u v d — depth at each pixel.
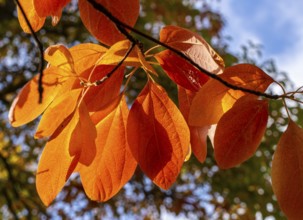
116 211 3.95
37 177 0.62
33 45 3.68
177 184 4.12
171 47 0.60
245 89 0.61
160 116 0.65
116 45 0.62
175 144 0.65
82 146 0.61
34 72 3.80
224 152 0.63
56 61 0.59
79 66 0.64
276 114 3.65
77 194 3.76
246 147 0.63
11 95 4.03
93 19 0.65
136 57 0.63
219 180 3.98
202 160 0.66
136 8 0.65
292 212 0.61
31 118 0.59
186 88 0.66
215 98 0.63
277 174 0.62
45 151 0.61
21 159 3.99
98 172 0.66
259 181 3.98
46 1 0.65
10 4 3.58
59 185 0.62
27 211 3.57
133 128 0.65
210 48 0.63
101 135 0.66
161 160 0.65
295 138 0.62
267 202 4.02
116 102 0.66
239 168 3.90
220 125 0.62
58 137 0.61
